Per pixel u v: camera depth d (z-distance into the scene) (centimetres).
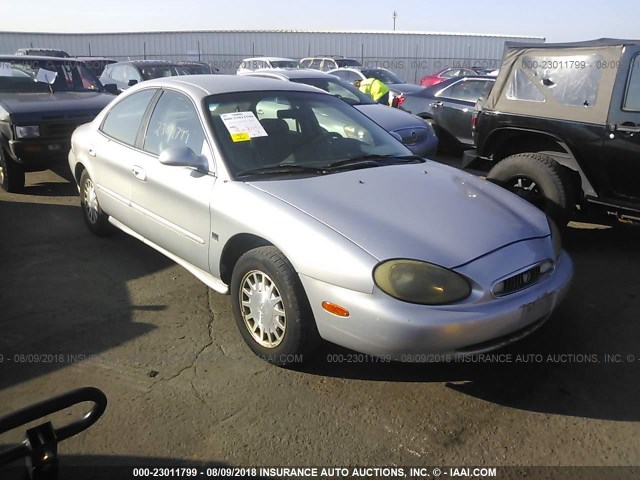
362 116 451
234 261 352
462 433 269
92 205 523
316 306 285
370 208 308
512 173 512
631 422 277
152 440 264
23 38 3045
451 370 320
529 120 506
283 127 393
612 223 579
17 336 354
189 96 393
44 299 405
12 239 528
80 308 392
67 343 346
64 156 678
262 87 420
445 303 266
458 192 345
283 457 254
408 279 265
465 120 961
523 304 281
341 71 1645
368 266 268
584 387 304
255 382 309
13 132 640
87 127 521
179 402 291
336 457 254
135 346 344
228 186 337
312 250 283
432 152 803
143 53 3200
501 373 317
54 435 173
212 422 277
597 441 264
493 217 317
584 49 469
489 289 273
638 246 520
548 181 484
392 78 1636
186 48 3186
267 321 315
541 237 316
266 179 341
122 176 438
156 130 415
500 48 3247
